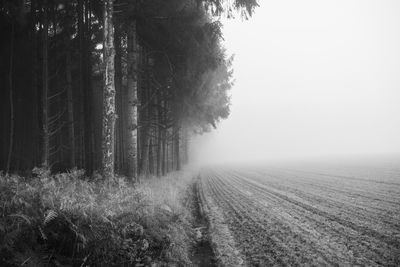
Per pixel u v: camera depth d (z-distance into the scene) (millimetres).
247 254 7328
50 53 17750
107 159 9844
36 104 16203
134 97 12938
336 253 6996
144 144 17703
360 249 7172
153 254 6582
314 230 9109
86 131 13148
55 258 4977
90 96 13359
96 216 5953
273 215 11594
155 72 15336
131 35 13219
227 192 19406
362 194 15820
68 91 16281
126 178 12055
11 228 4645
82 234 5172
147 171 19094
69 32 16781
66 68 17391
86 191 7316
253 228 9750
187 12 13219
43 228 5098
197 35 13461
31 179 7348
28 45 17844
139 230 6586
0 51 17641
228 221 10945
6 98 19031
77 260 5160
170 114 19594
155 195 11086
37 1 14039
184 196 17031
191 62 14008
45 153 11844
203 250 8133
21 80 18750
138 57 14391
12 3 14617
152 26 13531
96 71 20312
